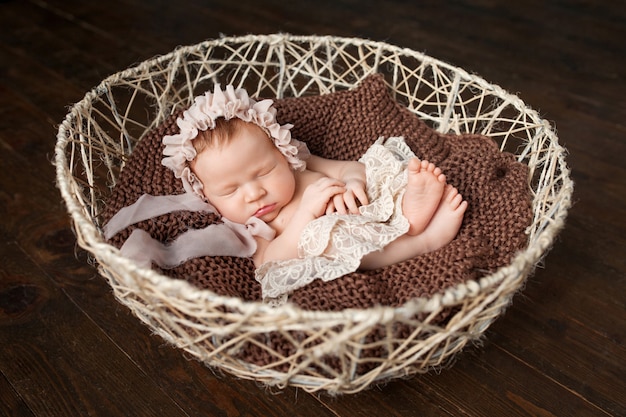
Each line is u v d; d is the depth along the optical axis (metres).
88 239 0.69
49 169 1.19
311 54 1.08
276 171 0.89
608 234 1.04
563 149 0.85
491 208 0.90
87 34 1.65
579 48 1.52
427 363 0.75
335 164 0.98
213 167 0.87
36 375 0.86
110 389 0.85
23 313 0.93
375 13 1.74
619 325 0.91
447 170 0.94
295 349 0.76
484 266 0.84
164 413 0.83
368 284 0.81
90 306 0.94
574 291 0.96
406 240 0.86
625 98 1.34
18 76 1.46
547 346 0.89
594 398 0.84
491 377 0.86
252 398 0.84
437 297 0.64
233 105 0.87
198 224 0.90
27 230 1.06
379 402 0.83
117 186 0.94
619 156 1.19
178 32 1.65
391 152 0.94
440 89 1.03
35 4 1.83
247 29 1.66
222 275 0.85
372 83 1.03
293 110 1.03
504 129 1.23
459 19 1.69
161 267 0.84
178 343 0.74
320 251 0.84
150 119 1.30
